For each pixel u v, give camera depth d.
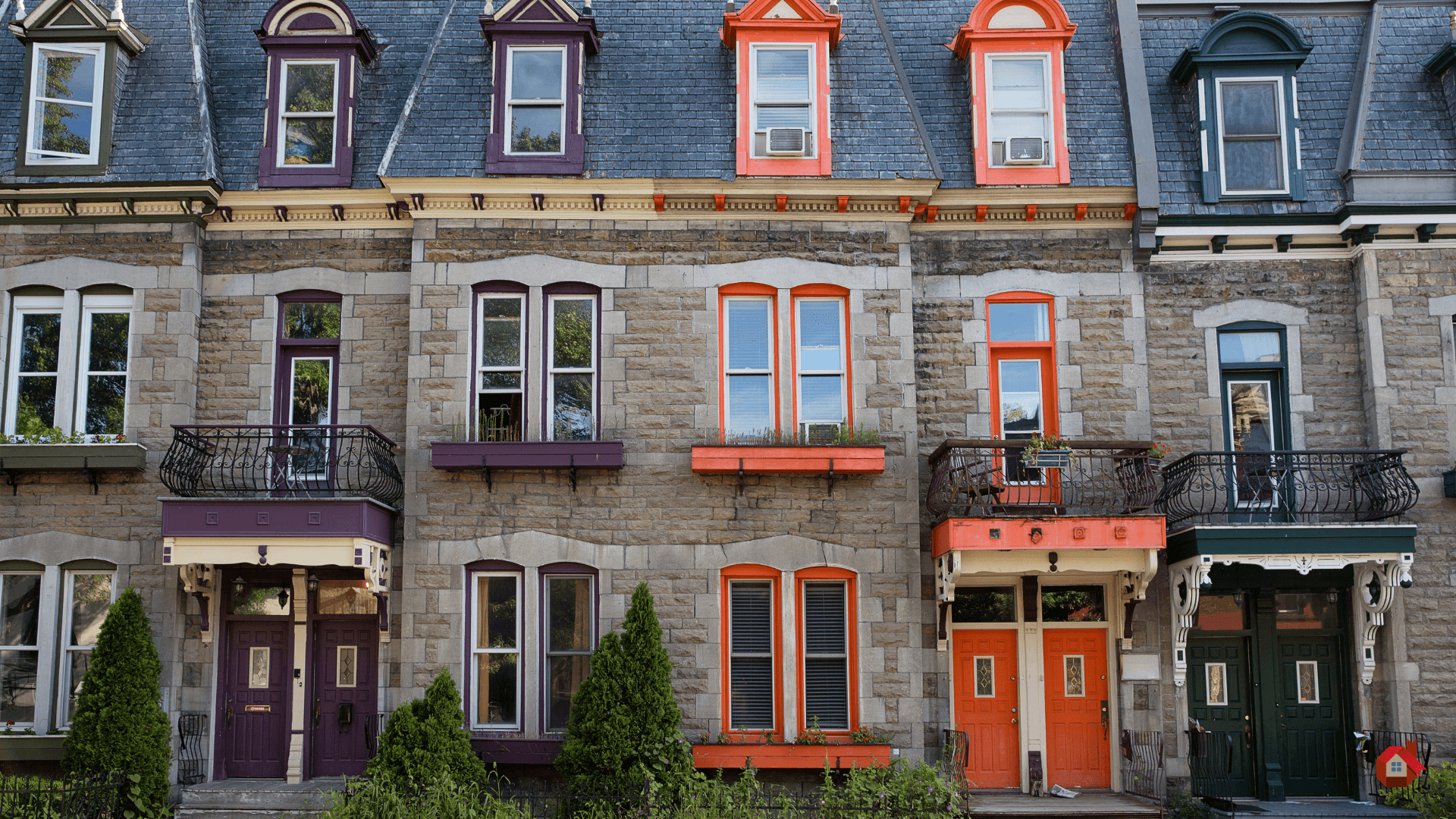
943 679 14.09
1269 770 14.12
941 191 14.66
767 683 13.90
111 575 14.15
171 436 14.23
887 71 15.32
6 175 14.55
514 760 13.30
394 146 14.61
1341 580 14.35
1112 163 15.01
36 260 14.55
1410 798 12.65
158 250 14.58
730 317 14.64
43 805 11.82
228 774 14.20
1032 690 14.48
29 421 14.43
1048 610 14.75
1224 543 13.32
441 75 15.18
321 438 14.23
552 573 13.95
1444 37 15.77
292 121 15.18
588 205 14.50
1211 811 13.20
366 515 13.32
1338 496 13.77
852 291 14.48
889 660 13.69
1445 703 13.91
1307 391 14.72
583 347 14.53
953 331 14.80
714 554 13.88
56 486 14.12
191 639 14.13
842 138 14.84
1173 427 14.63
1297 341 14.81
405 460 14.16
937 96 15.55
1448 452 14.34
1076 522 13.20
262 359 14.69
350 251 14.91
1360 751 13.96
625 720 12.48
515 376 14.48
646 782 11.98
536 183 14.30
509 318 14.60
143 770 12.79
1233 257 14.96
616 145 14.72
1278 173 15.16
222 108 15.41
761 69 15.07
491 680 13.85
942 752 13.91
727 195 14.38
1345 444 14.60
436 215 14.52
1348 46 15.94
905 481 14.05
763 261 14.52
